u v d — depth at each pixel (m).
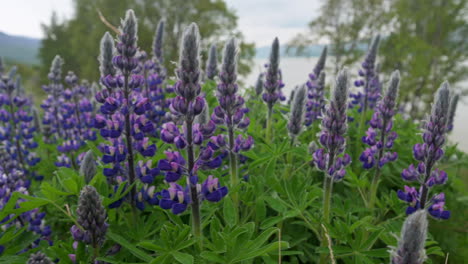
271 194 0.52
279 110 0.87
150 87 0.85
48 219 0.61
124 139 0.46
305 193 0.47
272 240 0.53
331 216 0.51
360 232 0.44
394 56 3.85
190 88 0.36
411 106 3.66
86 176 0.45
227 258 0.36
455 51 3.80
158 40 0.94
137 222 0.45
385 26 4.70
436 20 3.81
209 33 5.25
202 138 0.38
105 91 0.46
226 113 0.50
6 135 0.79
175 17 4.93
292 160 0.74
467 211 0.67
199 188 0.38
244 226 0.39
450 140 0.94
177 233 0.38
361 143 0.81
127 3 4.41
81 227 0.38
